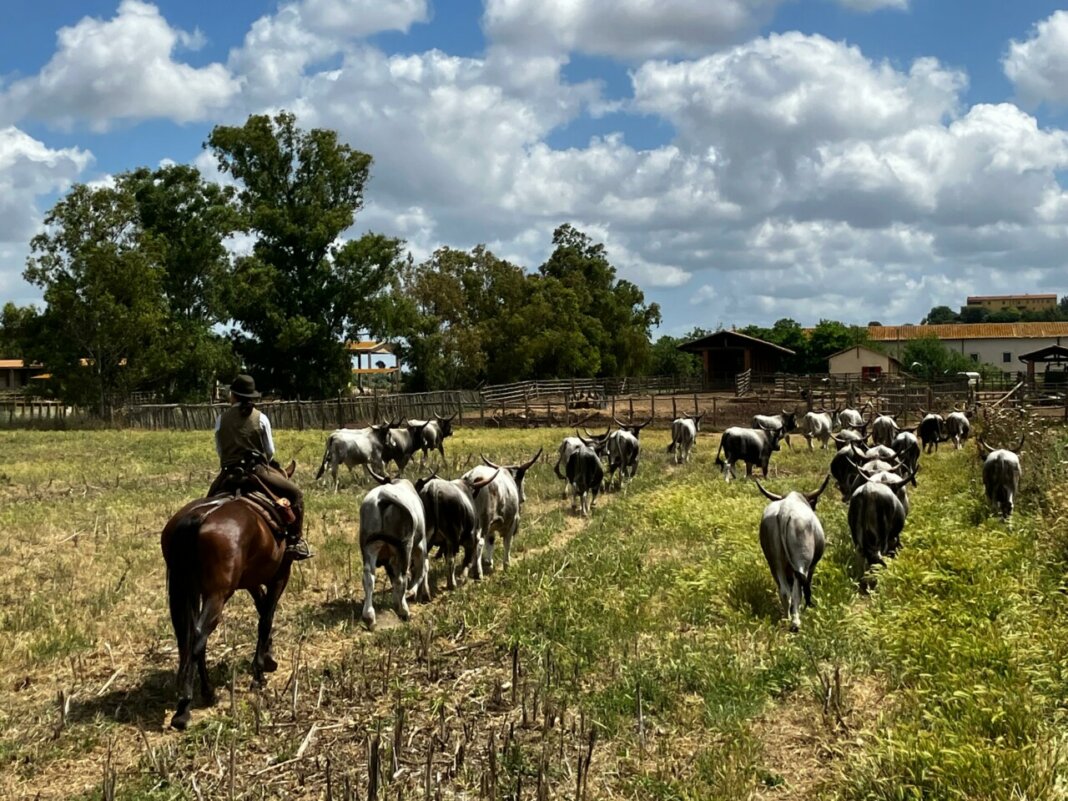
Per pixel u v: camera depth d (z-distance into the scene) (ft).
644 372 281.33
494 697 27.50
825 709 25.85
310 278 197.98
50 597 38.32
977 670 27.40
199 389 186.09
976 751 21.45
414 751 24.02
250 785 22.27
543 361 244.01
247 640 33.27
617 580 40.88
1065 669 27.17
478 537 42.50
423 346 229.45
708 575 38.99
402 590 35.55
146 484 73.72
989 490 51.44
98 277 158.20
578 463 61.11
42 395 167.94
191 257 183.21
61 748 24.12
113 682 29.35
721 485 67.77
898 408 148.15
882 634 31.14
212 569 25.27
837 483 63.00
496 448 102.47
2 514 57.62
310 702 27.30
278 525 28.58
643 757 23.58
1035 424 71.61
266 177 199.31
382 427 76.18
